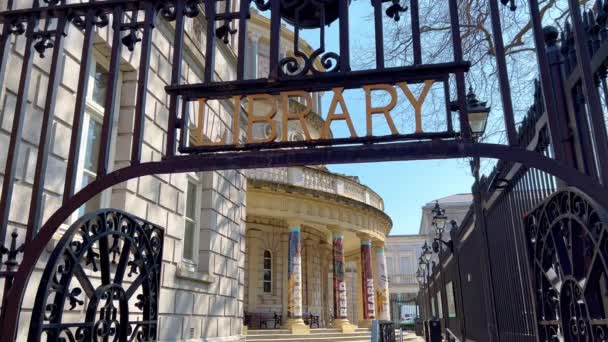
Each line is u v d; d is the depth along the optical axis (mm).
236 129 2916
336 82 2895
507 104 2646
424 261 20172
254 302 21781
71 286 5953
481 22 11898
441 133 2695
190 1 3176
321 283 26234
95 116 7121
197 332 9781
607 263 2336
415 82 2855
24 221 5316
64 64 6227
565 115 3271
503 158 2553
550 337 3377
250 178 19141
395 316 60344
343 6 3008
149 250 4035
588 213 2529
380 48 2891
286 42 21969
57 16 3242
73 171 2926
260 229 23000
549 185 3625
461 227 8383
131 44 3207
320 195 20625
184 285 9328
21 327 5125
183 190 9602
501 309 5559
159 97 8617
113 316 3473
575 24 2623
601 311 2562
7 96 5215
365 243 23359
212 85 2951
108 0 3199
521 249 4504
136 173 2834
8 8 3355
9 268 2787
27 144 5465
